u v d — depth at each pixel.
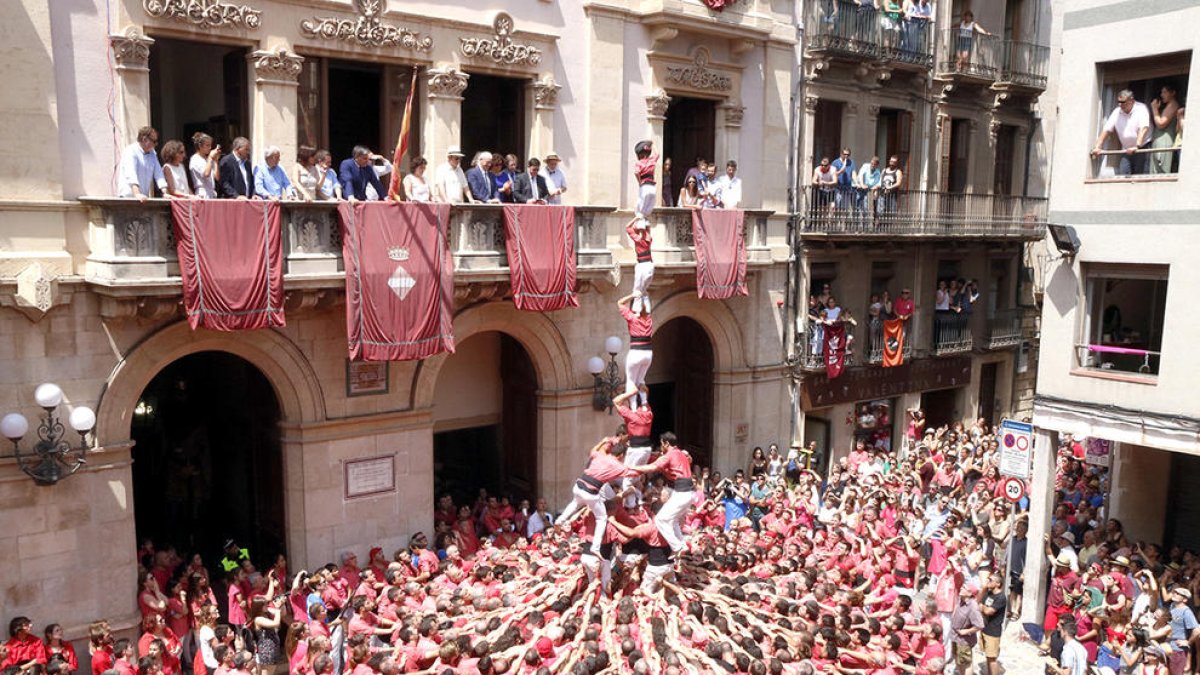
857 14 22.94
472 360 19.72
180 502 19.33
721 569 13.41
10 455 12.99
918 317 25.86
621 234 19.30
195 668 13.38
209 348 14.66
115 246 12.88
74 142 13.31
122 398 13.87
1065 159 16.81
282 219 14.08
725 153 21.05
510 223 16.44
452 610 11.87
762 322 22.27
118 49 13.48
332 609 14.32
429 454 17.27
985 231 26.41
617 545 11.63
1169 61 15.58
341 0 15.41
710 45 20.41
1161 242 15.51
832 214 22.81
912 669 11.23
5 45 12.55
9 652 12.61
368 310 14.77
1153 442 15.62
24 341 13.00
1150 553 16.09
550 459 18.92
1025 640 16.64
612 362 19.23
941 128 25.73
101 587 13.88
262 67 14.77
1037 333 29.62
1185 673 13.39
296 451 15.76
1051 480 16.95
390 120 16.78
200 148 13.85
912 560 15.98
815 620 11.52
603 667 9.80
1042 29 28.20
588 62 18.55
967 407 27.84
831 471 22.45
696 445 22.72
